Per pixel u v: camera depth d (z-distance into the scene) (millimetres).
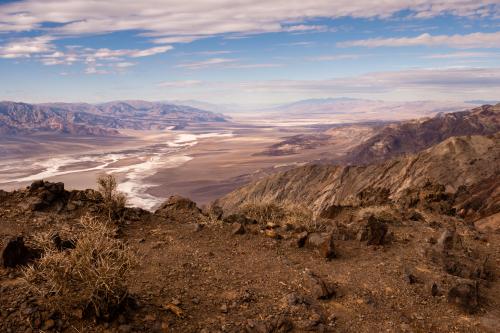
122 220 11344
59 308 5922
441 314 7781
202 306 7152
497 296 8875
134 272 8188
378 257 10438
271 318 6938
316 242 10648
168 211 12938
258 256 9945
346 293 8312
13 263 7559
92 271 6082
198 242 10570
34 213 10734
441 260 10273
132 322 6160
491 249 12242
